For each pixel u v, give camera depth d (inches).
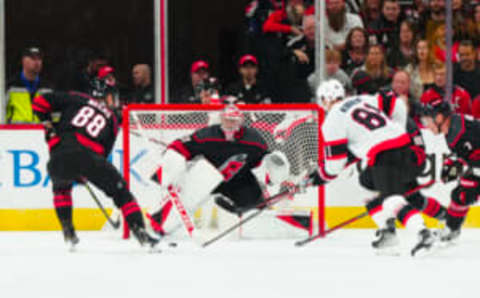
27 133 818.2
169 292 479.2
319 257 629.9
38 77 842.8
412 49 868.0
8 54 837.2
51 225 824.9
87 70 850.1
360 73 730.2
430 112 669.9
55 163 652.1
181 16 847.7
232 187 739.4
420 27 868.0
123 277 534.6
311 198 788.6
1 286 502.6
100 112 668.1
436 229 815.7
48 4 844.6
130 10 847.7
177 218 757.3
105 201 818.8
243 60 835.4
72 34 848.3
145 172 791.7
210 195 737.6
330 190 816.3
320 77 844.0
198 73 840.3
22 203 821.2
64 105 666.2
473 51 867.4
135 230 655.8
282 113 781.3
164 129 789.9
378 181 618.5
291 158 781.3
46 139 664.4
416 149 638.5
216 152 711.7
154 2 847.1
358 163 812.6
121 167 812.6
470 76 866.1
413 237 759.7
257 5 845.8
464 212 694.5
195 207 736.3
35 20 842.2
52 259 623.2
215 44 850.8
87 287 497.7
